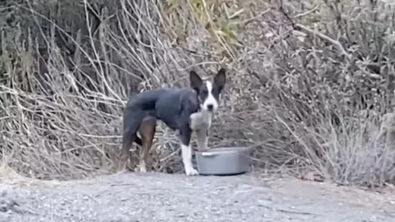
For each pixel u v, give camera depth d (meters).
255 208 6.27
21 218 6.08
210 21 7.97
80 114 7.83
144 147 7.36
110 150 7.67
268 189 6.74
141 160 7.39
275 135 7.52
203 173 7.20
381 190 6.77
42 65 8.32
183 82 7.81
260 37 7.55
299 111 7.44
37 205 6.33
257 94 7.55
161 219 6.05
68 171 7.43
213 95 7.13
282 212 6.20
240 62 7.61
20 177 7.17
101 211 6.21
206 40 7.90
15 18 8.48
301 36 7.34
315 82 7.33
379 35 7.13
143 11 8.18
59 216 6.12
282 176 7.17
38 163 7.48
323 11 7.29
